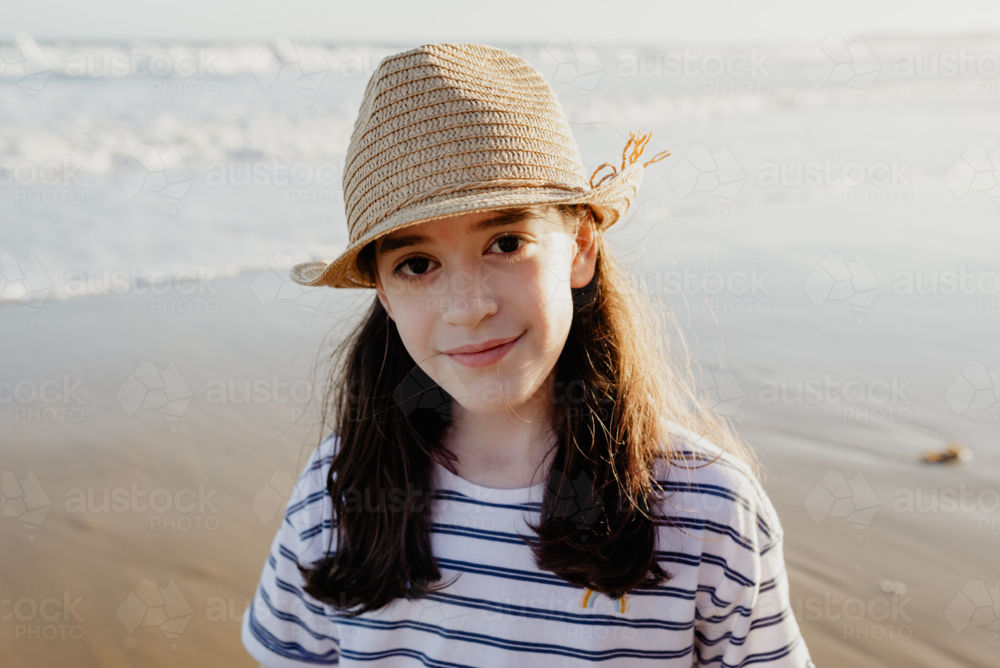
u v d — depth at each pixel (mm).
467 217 1155
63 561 2814
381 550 1365
